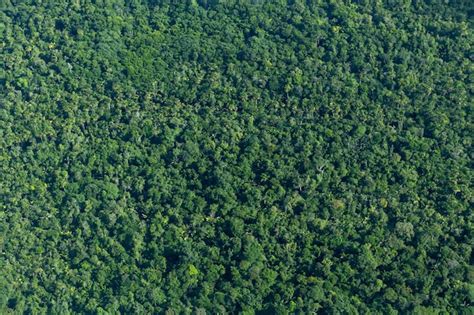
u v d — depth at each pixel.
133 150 163.88
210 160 160.88
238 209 153.38
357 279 144.62
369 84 167.88
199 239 152.25
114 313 147.50
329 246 148.62
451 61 170.25
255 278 146.38
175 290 148.00
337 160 158.50
